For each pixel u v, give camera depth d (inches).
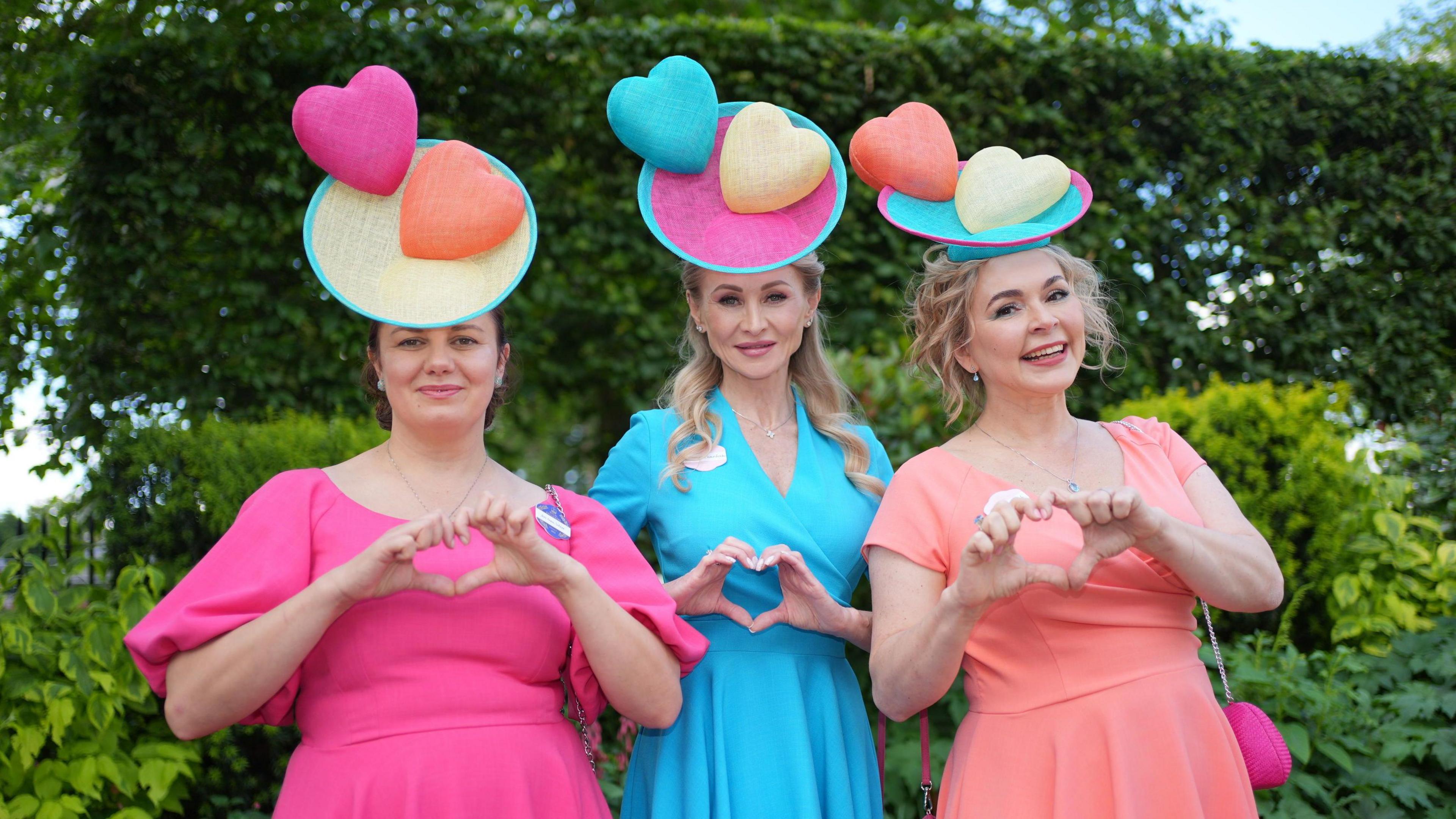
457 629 71.5
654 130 91.4
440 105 221.1
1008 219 82.4
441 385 75.0
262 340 206.2
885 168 86.5
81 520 153.9
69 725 123.7
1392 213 238.1
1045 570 69.3
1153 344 224.7
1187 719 74.2
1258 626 152.3
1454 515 184.1
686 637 77.5
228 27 207.5
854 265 227.6
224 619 68.1
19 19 213.8
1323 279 234.1
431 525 66.1
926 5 358.9
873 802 89.4
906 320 96.0
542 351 253.3
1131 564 76.4
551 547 69.6
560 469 313.1
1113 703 73.5
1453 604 146.2
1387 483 161.2
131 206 199.5
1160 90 227.8
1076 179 85.7
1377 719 131.3
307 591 66.6
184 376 202.8
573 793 72.3
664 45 221.0
